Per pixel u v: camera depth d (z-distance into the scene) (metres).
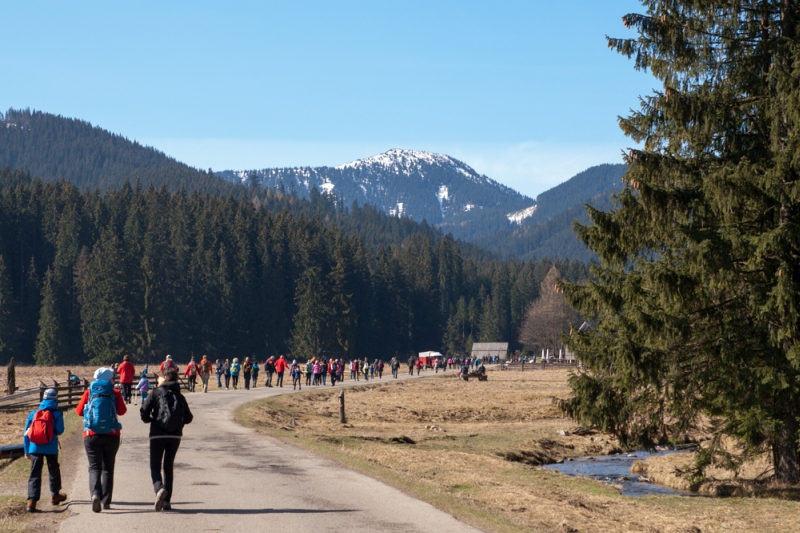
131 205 159.62
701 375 18.34
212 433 23.47
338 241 179.00
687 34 18.77
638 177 18.52
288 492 13.45
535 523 12.30
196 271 137.88
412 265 191.75
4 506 11.84
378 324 163.75
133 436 21.95
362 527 10.81
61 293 132.00
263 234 157.12
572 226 19.66
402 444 26.61
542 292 158.25
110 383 12.05
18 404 36.28
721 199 17.23
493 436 30.66
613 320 18.81
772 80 17.86
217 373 53.53
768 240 16.47
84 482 14.17
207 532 10.32
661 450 29.97
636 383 18.69
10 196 152.25
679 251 19.03
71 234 145.00
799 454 18.81
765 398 18.08
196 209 170.62
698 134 18.72
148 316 124.50
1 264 125.56
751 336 18.02
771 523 14.12
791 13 18.42
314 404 43.16
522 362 114.00
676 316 17.98
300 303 141.12
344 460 17.67
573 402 20.23
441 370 115.25
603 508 15.03
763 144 18.44
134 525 10.69
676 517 14.46
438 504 12.74
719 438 19.50
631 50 19.19
